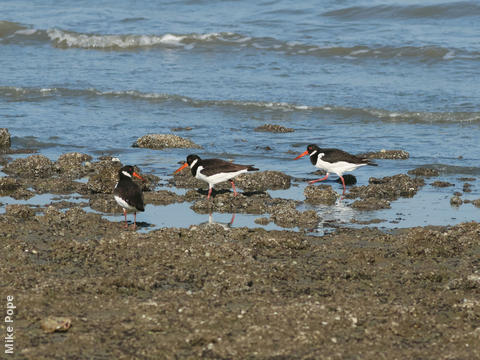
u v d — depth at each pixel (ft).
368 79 104.27
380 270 41.04
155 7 163.53
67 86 105.19
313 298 36.50
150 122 87.97
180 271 39.88
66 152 74.95
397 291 37.93
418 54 114.42
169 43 132.87
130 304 35.60
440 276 39.68
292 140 79.30
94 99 99.30
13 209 51.96
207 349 30.81
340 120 87.04
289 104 92.73
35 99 99.45
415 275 40.01
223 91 100.58
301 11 151.23
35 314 34.37
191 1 166.09
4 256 42.75
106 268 41.14
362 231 49.16
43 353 30.58
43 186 61.57
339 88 99.86
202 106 94.94
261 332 32.19
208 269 40.70
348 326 33.06
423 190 61.00
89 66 119.24
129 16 153.79
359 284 38.86
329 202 57.93
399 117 86.38
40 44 137.80
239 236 47.37
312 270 41.11
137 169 67.41
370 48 118.83
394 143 76.95
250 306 35.45
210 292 37.11
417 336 32.37
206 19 148.56
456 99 91.76
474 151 72.95
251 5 160.15
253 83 104.42
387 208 55.62
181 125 86.79
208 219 52.85
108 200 56.65
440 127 82.69
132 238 45.68
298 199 59.00
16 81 108.37
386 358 30.14
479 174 65.57
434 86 98.53
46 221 50.42
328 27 136.67
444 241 45.27
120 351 30.78
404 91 96.78
